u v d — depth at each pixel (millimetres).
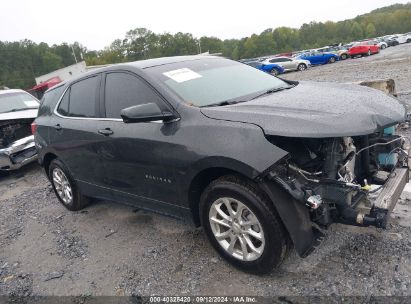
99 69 4473
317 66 34188
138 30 108688
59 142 4898
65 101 5000
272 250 3008
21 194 6801
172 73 3902
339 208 2963
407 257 3162
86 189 4895
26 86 97438
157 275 3520
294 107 3145
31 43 114188
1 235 5090
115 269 3742
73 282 3666
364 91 3715
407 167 3445
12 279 3918
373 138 3531
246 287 3154
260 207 2951
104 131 4082
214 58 4715
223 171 3211
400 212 3848
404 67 17000
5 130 8070
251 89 4016
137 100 3824
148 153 3596
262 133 2893
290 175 2979
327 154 2986
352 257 3275
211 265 3520
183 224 4379
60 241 4566
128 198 4227
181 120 3389
